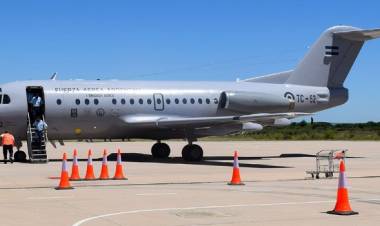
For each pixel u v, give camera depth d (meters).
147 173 22.23
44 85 29.08
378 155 35.94
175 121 29.47
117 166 19.52
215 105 32.34
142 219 11.09
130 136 31.11
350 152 39.31
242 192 15.73
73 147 46.56
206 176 20.94
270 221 10.91
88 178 19.12
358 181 19.06
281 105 33.03
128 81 31.16
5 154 27.28
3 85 28.86
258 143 55.97
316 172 20.20
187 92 31.83
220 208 12.59
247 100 32.19
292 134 79.25
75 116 29.20
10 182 18.20
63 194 15.09
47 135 29.36
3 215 11.53
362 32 33.19
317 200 13.98
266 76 34.28
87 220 10.94
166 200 13.95
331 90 34.56
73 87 29.47
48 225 10.41
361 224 10.56
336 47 34.66
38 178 19.59
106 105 29.75
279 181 19.02
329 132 83.56
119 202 13.53
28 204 13.13
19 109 28.31
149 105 30.73
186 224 10.55
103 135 30.61
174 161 29.88
